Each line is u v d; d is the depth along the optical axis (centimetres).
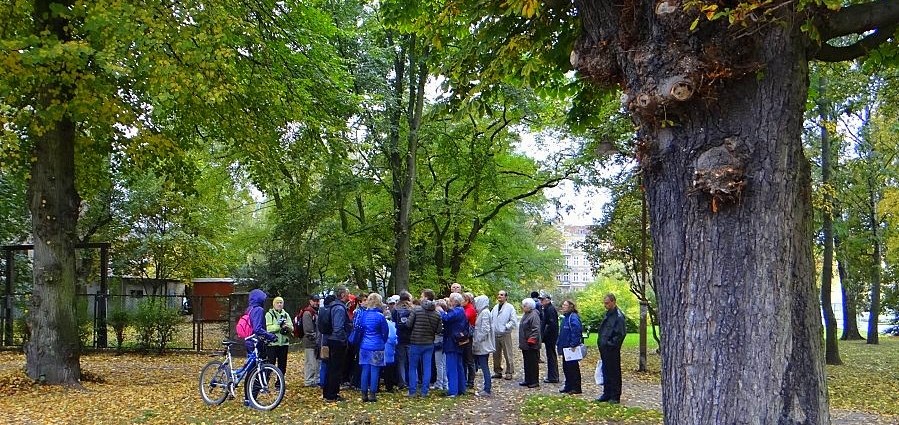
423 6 844
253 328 962
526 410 891
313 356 1152
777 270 391
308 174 1561
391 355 1084
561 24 711
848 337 3114
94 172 1474
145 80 1096
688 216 410
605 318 998
